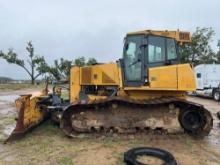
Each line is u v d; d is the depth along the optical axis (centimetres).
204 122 1013
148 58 1005
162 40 1017
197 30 3831
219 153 874
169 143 944
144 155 795
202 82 2598
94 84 1062
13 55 6191
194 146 928
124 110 1000
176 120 1009
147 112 1005
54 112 1130
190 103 978
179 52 1027
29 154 826
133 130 1003
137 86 1004
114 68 1038
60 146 892
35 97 1068
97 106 987
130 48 1020
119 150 861
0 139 972
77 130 989
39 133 1037
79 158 795
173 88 984
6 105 1916
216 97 2403
